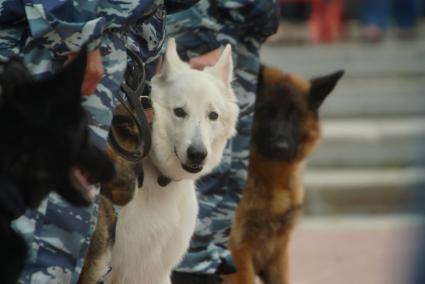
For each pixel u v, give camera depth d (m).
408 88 23.83
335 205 19.05
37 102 6.21
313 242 16.44
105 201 8.46
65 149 6.25
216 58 10.91
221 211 10.93
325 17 30.31
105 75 8.33
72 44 8.02
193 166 9.05
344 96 23.20
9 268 6.40
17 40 8.13
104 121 8.26
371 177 19.62
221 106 9.44
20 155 6.21
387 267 14.35
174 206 9.06
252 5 10.85
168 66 9.37
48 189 6.40
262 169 12.09
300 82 13.09
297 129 12.62
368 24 30.52
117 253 8.80
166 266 9.12
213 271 10.80
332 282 13.63
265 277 12.46
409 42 30.31
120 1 8.30
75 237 8.02
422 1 34.16
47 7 7.92
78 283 8.45
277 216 12.08
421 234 5.90
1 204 6.27
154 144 9.02
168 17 10.81
